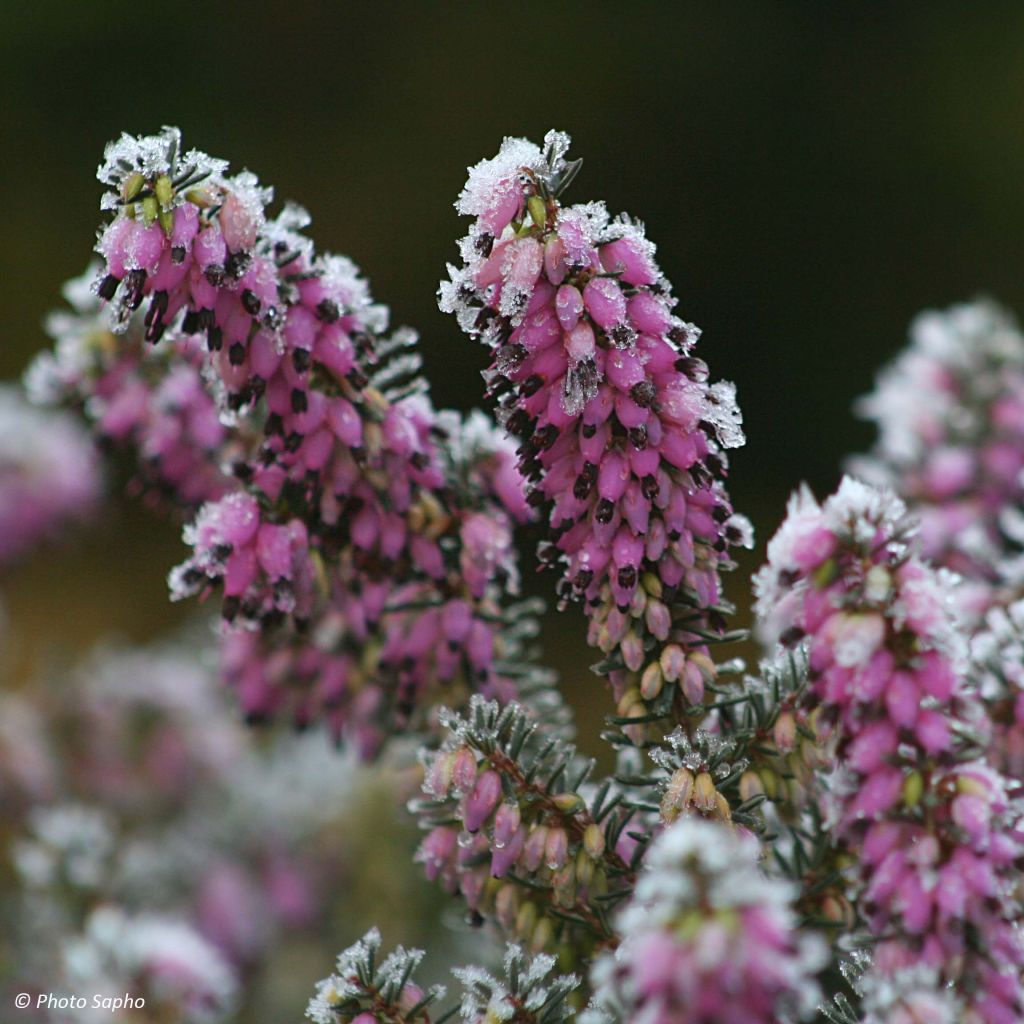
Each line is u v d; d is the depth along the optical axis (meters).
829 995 0.73
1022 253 2.45
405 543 0.75
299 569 0.74
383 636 0.77
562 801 0.72
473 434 0.75
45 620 1.78
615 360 0.71
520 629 0.76
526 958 0.72
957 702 0.72
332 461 0.73
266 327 0.72
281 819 0.93
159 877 0.87
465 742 0.72
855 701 0.71
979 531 0.80
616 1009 0.70
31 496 0.96
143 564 1.91
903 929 0.71
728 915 0.68
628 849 0.73
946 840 0.71
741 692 0.73
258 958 0.90
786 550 0.72
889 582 0.71
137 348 0.77
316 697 0.78
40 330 2.43
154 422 0.77
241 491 0.74
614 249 0.71
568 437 0.71
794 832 0.73
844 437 2.39
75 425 0.98
